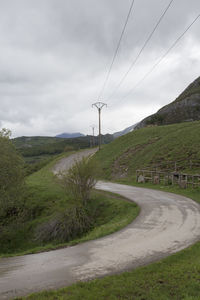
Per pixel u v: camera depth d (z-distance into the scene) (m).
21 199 20.12
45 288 4.86
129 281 4.93
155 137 42.84
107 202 16.58
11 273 5.86
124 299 4.29
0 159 15.95
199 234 8.33
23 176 17.91
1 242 16.14
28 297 4.45
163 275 5.14
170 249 6.95
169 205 13.88
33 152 143.88
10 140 17.05
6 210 19.97
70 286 4.81
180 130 39.38
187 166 25.97
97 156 48.56
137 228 9.51
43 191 23.05
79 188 17.00
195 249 6.71
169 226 9.57
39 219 17.88
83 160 17.30
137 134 50.09
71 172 17.11
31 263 6.59
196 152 28.31
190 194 17.47
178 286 4.68
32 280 5.30
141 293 4.48
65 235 13.18
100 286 4.77
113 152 45.81
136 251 6.94
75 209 14.60
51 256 7.15
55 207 18.88
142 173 28.95
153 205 13.98
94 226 13.68
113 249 7.27
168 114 106.44
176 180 22.56
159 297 4.31
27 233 16.67
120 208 14.60
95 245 7.84
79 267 5.97
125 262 6.14
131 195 17.81
